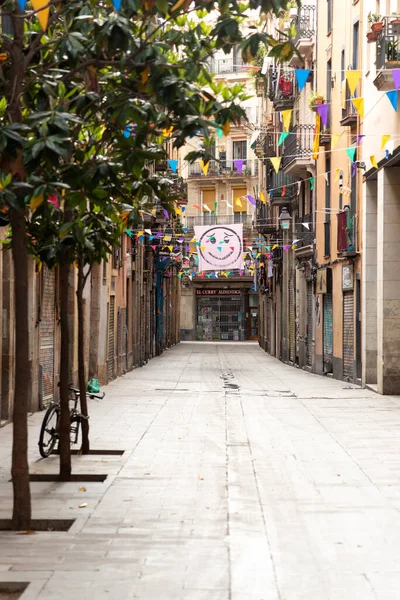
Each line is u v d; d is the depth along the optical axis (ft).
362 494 41.98
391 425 69.31
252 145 70.85
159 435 61.87
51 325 84.74
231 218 273.54
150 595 25.98
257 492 42.24
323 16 137.18
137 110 34.78
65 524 35.78
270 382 119.96
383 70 80.12
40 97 36.14
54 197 33.83
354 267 115.14
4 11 35.09
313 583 27.50
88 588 26.58
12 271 70.69
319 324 140.36
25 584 27.14
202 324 307.17
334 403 88.12
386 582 27.66
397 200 97.04
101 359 111.86
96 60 35.45
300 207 163.12
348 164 118.21
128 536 33.27
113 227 46.93
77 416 53.42
